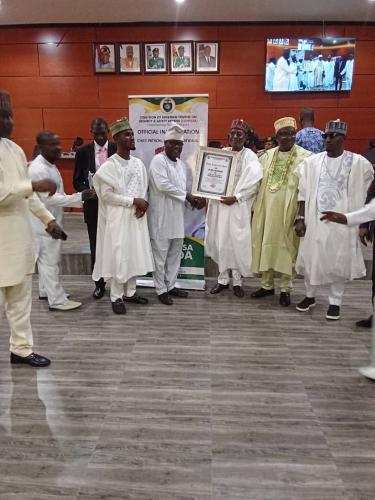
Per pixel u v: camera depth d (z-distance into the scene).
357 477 1.51
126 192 3.04
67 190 7.37
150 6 6.02
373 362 2.26
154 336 2.77
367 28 6.55
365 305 3.36
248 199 3.33
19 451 1.66
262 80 6.82
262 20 6.54
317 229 2.90
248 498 1.42
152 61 6.84
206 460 1.60
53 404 1.99
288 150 3.23
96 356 2.49
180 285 3.75
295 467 1.56
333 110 6.88
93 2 5.87
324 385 2.15
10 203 2.06
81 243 4.84
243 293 3.61
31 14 6.36
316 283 2.96
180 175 3.32
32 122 7.24
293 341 2.69
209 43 6.71
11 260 2.11
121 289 3.21
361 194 2.84
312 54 6.56
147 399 2.03
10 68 7.05
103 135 3.51
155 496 1.43
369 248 4.61
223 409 1.94
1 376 2.27
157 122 3.51
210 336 2.76
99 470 1.55
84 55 6.92
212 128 7.05
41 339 2.74
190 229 3.63
